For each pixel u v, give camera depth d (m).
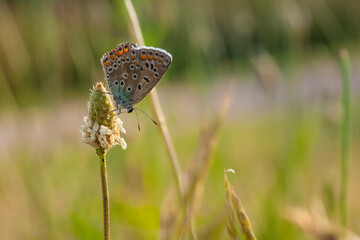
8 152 0.41
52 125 0.41
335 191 0.37
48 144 0.40
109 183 0.40
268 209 0.37
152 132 0.39
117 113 0.31
